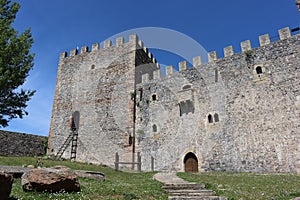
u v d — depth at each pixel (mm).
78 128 32406
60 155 30531
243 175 19047
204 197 10148
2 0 23609
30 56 23203
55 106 35531
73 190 9680
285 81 23688
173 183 13672
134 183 14320
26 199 7977
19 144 31062
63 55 39031
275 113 23156
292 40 24750
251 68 26016
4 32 22031
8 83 21438
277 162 21562
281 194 10391
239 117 24750
